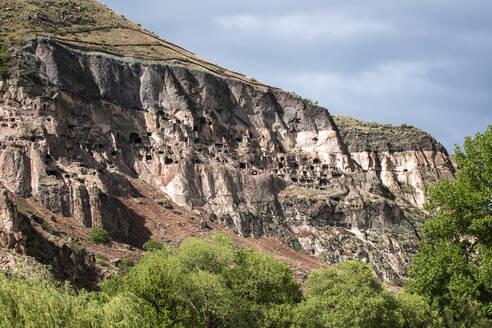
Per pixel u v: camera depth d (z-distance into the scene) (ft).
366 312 154.61
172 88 352.90
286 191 356.18
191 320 128.67
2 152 253.03
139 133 335.67
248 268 160.76
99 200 252.21
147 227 271.69
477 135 162.09
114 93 335.88
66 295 111.14
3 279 108.58
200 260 161.17
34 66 305.94
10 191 239.30
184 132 340.59
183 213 299.79
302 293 187.21
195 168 326.24
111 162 306.55
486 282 143.95
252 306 149.89
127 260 213.46
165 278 130.82
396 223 368.27
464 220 155.33
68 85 312.50
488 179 154.10
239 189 334.44
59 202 244.22
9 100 278.87
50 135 271.90
